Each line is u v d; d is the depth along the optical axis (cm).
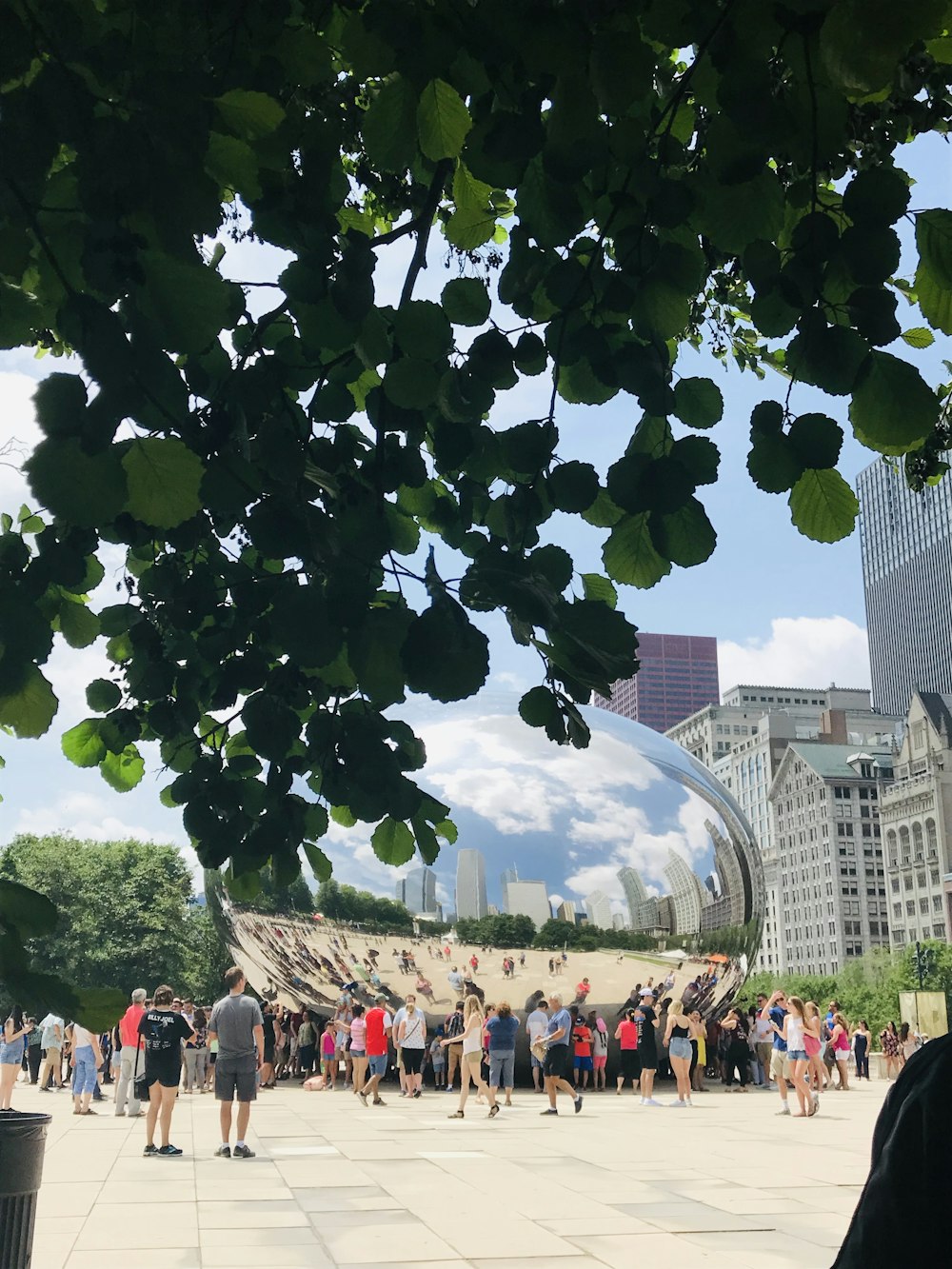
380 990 2250
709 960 2314
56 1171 1050
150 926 7238
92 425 177
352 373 259
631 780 2391
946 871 15562
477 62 207
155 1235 761
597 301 227
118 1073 1691
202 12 204
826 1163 1148
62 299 194
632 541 226
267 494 238
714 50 190
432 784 2300
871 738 19700
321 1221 816
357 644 217
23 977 190
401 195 357
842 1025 2400
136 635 311
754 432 211
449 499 277
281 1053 2623
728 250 221
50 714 224
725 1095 2178
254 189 183
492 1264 688
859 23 170
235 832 309
